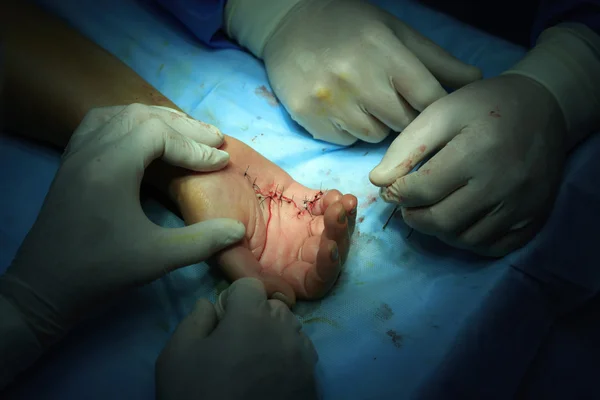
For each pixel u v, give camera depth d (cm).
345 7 129
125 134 98
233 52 150
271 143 132
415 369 87
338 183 126
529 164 100
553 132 106
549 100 109
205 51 149
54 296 83
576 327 121
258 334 84
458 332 91
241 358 81
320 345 95
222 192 104
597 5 122
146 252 88
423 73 116
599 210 107
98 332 92
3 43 118
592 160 111
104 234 87
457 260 108
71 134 119
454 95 109
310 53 126
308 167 130
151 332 94
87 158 95
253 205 108
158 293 99
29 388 85
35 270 84
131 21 148
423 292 103
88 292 85
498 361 94
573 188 108
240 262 96
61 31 130
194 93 139
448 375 85
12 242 102
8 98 116
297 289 99
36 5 138
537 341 109
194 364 81
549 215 106
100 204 89
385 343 93
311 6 134
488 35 149
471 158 98
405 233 114
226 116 135
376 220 117
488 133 100
